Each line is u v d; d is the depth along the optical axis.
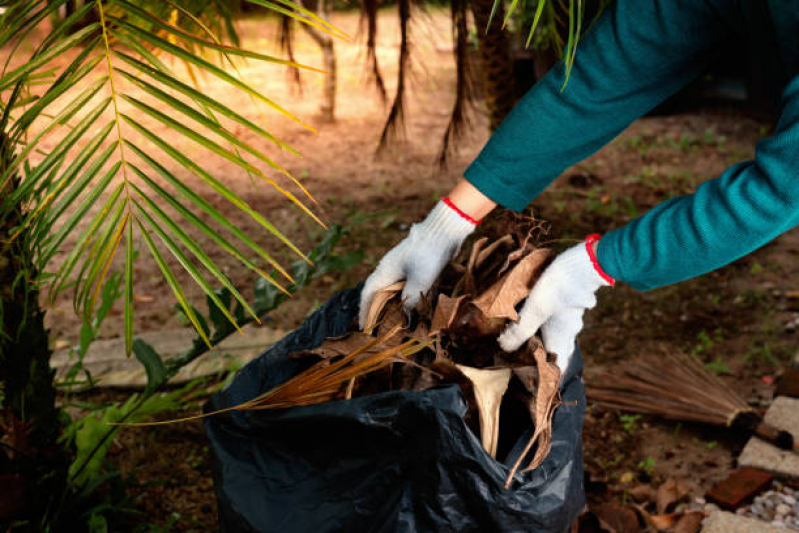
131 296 1.27
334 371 1.50
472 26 6.80
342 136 6.52
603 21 1.53
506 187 1.59
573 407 1.61
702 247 1.29
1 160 1.59
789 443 2.73
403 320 1.62
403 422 1.36
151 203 1.26
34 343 1.78
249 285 4.03
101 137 1.24
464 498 1.37
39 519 1.88
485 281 1.64
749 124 6.55
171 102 1.23
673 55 1.47
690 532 2.40
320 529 1.41
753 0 1.33
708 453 2.84
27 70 1.21
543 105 1.55
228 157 1.24
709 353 3.48
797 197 1.19
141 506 2.44
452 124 3.74
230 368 3.18
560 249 4.43
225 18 2.09
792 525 2.43
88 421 2.14
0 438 1.86
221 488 1.48
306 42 9.50
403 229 4.74
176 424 2.88
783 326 3.68
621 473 2.76
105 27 1.25
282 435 1.49
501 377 1.45
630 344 3.57
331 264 2.18
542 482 1.41
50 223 1.31
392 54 9.11
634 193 5.30
